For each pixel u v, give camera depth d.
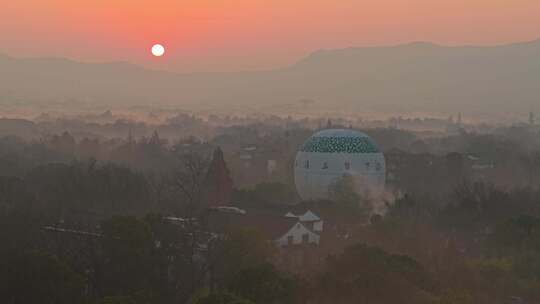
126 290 96.69
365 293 90.88
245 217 133.00
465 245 126.38
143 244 98.88
